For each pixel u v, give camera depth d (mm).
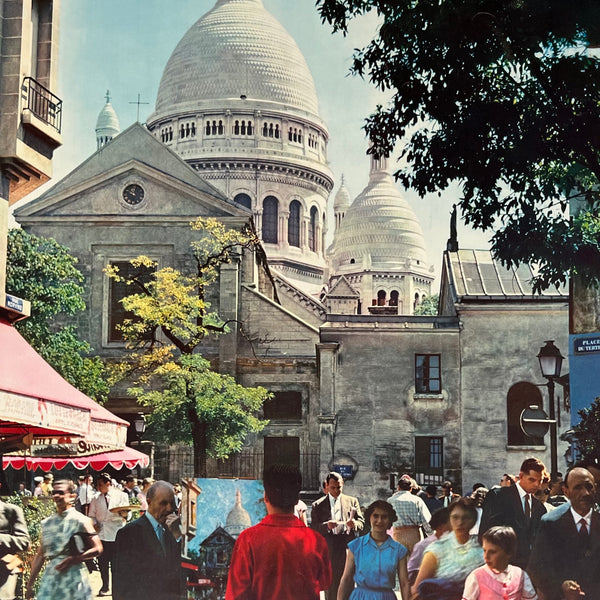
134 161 56938
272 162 110375
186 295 46719
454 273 53281
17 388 15086
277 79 114438
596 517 10812
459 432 50688
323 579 8961
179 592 10477
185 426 46250
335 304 99188
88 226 56781
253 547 8789
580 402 26750
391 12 15977
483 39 15719
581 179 18562
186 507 11086
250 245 54188
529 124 16094
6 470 40188
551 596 10703
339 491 16016
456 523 11086
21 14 20938
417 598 11148
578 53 15578
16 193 22297
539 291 18234
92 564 24656
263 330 57844
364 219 147625
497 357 50719
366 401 51062
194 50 115875
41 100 21953
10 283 44625
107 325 56250
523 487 12078
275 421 55219
